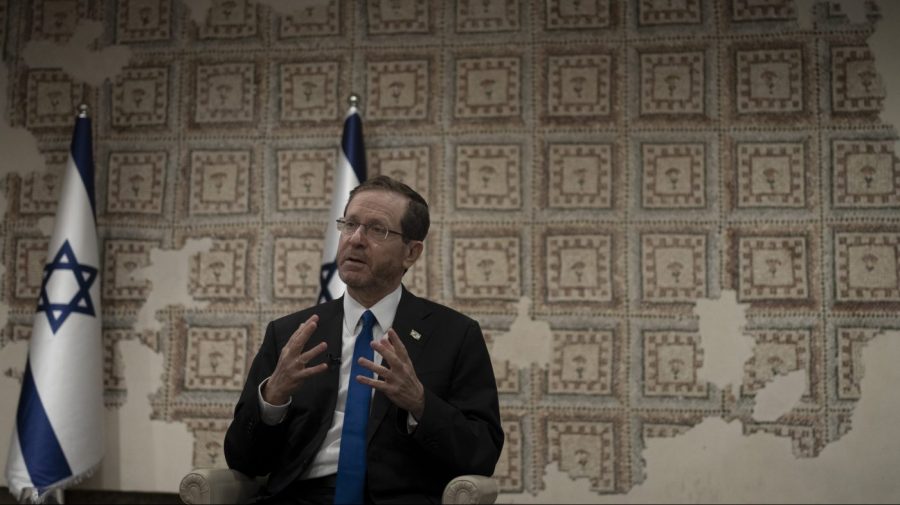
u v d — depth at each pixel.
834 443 4.06
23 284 4.52
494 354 4.28
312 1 4.60
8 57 4.66
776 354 4.14
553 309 4.27
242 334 4.42
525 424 4.22
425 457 2.79
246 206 4.50
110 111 4.61
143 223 4.53
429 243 4.37
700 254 4.23
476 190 4.38
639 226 4.28
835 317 4.12
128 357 4.44
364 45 4.54
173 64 4.62
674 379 4.18
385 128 4.47
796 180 4.23
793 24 4.31
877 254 4.14
